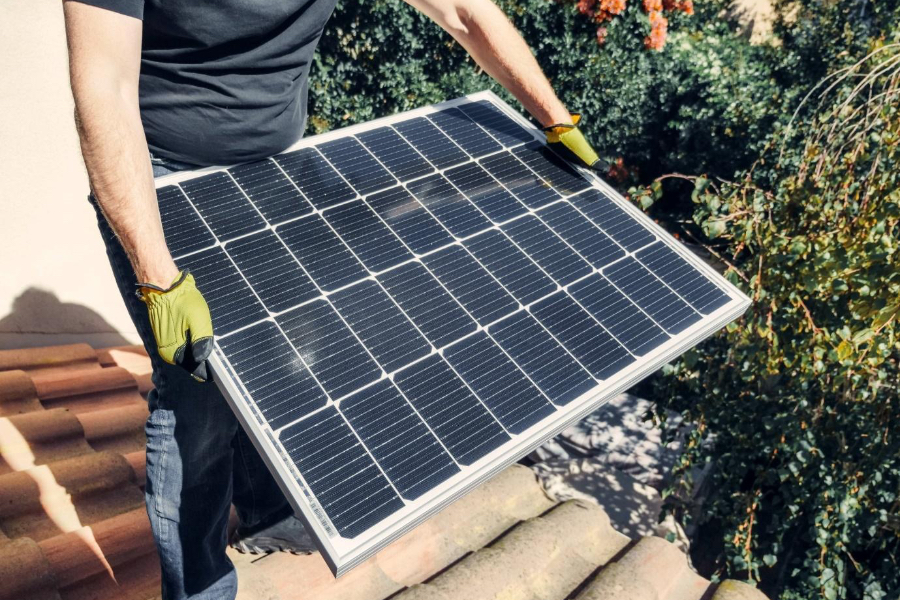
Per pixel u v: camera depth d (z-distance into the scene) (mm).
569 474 3459
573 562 2008
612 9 5023
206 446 1360
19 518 1704
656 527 3221
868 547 3000
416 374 1254
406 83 4723
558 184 1680
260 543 1707
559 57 5273
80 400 2266
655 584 1986
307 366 1204
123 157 1100
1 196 2285
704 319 1496
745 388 2865
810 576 2713
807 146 2596
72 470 1841
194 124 1315
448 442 1191
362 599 1716
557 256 1518
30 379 2168
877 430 2562
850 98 2494
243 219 1366
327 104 4629
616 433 3686
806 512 3043
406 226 1465
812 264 2408
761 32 7914
